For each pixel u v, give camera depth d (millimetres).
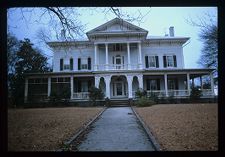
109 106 27312
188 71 30641
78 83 32781
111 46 33531
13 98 28359
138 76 30953
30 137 8375
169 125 10875
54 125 11688
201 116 13438
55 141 7773
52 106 28406
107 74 31047
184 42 33906
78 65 33375
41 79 31438
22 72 29188
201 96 29172
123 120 14312
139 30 31250
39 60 30516
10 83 28438
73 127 11117
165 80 30719
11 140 7711
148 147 7203
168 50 34031
